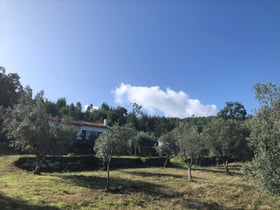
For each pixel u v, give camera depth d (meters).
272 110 14.94
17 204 18.31
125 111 93.62
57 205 19.00
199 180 32.41
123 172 36.34
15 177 27.34
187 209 21.08
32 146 29.16
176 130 37.66
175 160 55.34
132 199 22.34
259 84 15.27
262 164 13.01
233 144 42.91
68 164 36.00
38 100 33.00
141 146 56.66
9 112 31.20
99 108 95.19
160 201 22.72
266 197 24.61
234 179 33.66
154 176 33.78
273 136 13.24
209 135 44.44
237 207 22.39
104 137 27.03
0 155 36.94
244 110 89.94
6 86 55.00
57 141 29.64
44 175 29.75
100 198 21.97
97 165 38.81
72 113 81.44
